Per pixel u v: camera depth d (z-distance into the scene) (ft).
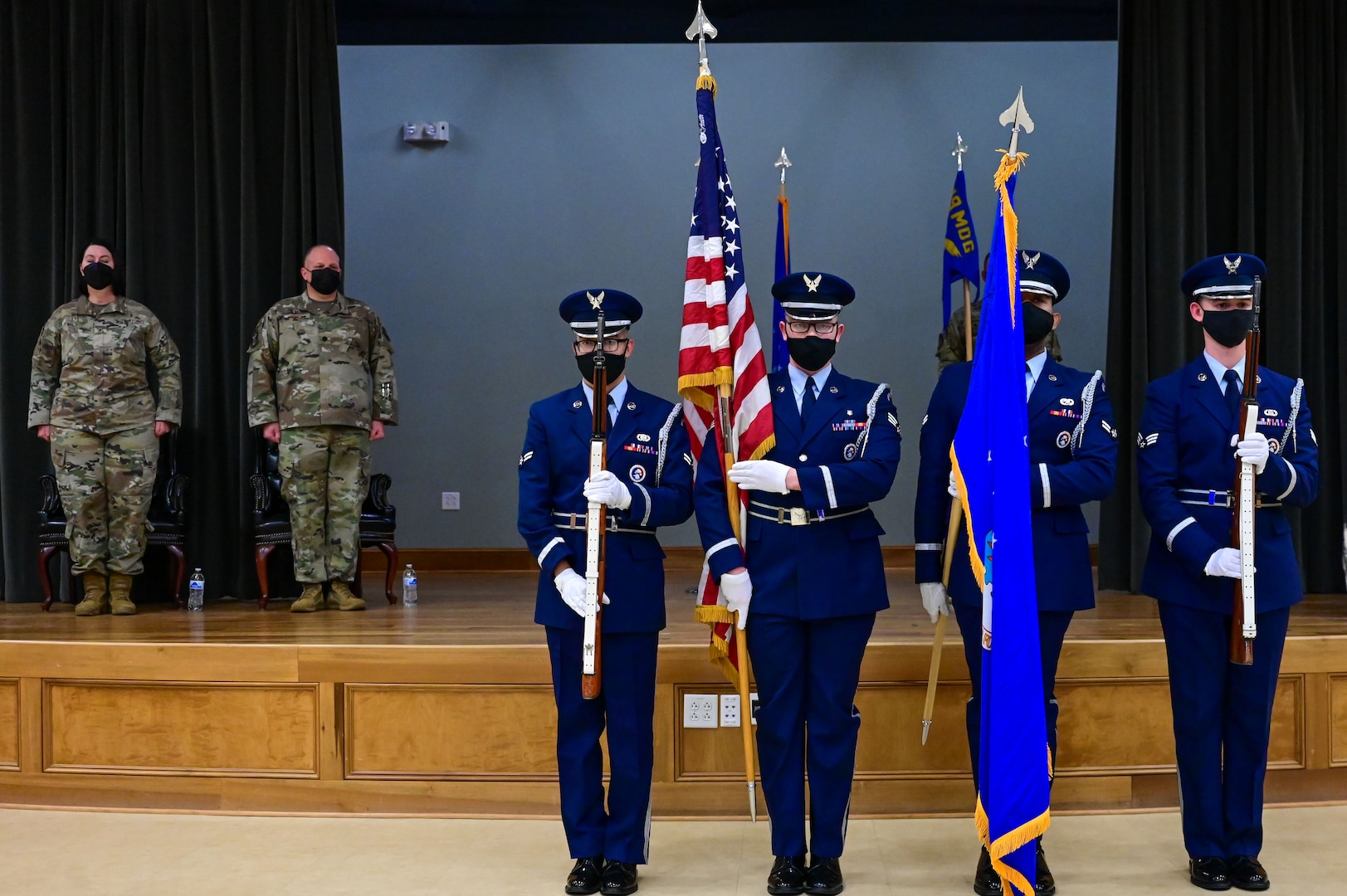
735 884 9.05
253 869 9.48
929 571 9.37
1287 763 11.07
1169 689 11.01
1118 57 17.13
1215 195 16.96
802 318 8.86
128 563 14.80
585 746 9.04
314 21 17.07
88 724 11.41
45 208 16.80
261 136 17.02
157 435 15.19
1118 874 9.15
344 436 15.25
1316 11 16.70
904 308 22.70
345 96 23.07
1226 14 16.89
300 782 11.14
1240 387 9.06
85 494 14.64
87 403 14.74
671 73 23.02
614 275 22.99
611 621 8.84
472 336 23.07
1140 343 16.76
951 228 14.21
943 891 8.81
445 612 14.82
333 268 15.16
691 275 9.35
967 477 8.57
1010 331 8.36
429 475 22.99
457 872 9.40
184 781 11.24
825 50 22.80
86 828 10.66
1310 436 9.20
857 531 8.89
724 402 9.10
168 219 16.80
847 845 9.98
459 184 23.07
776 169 22.77
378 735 11.12
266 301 16.98
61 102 16.84
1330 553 16.34
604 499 8.54
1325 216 16.71
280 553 16.69
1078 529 8.90
